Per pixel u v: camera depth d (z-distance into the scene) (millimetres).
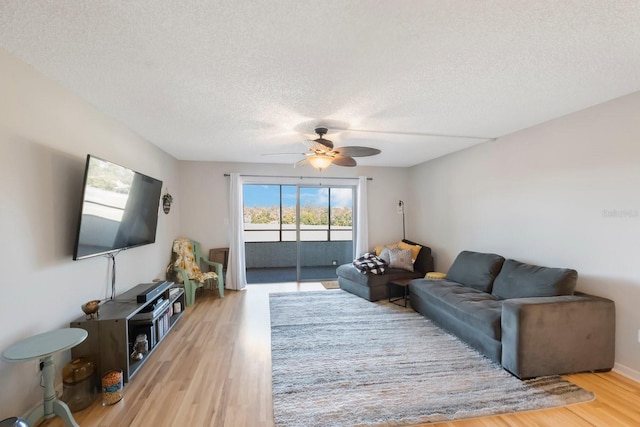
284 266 6594
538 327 2188
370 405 1914
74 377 1868
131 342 2523
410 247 4844
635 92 2211
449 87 2129
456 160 4332
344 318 3521
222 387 2123
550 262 2895
